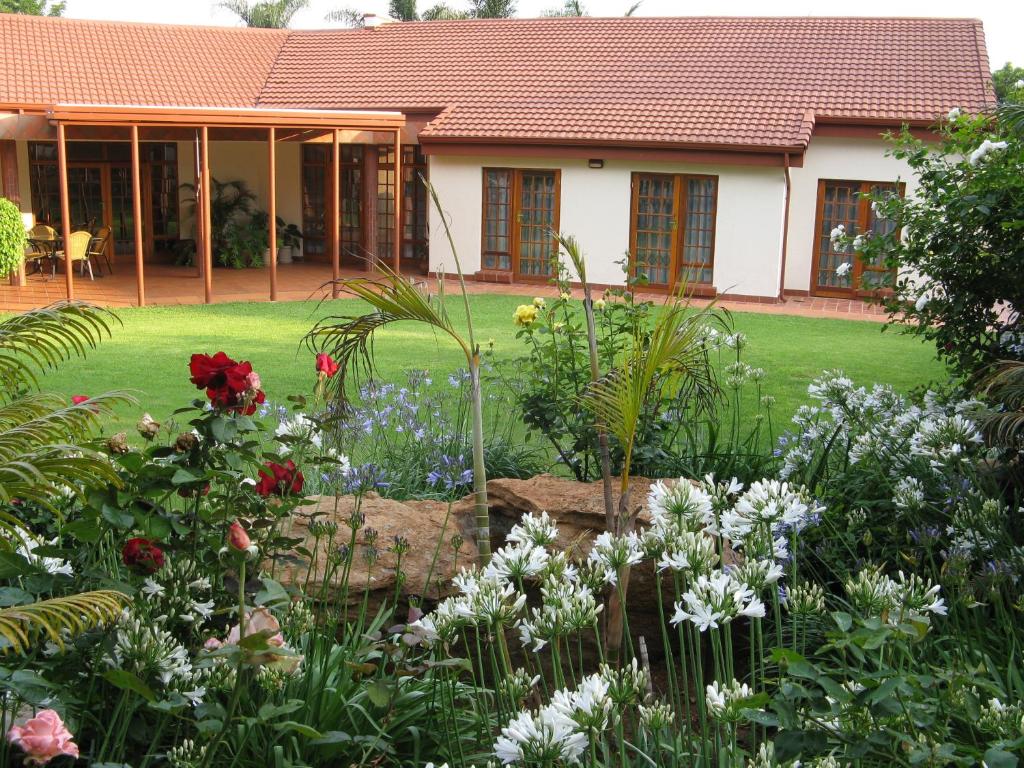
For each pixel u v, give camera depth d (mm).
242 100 22234
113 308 16125
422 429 6707
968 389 5836
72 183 20922
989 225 6008
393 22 26094
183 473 3041
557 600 2535
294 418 3980
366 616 4281
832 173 18578
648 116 19141
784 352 13047
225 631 3186
